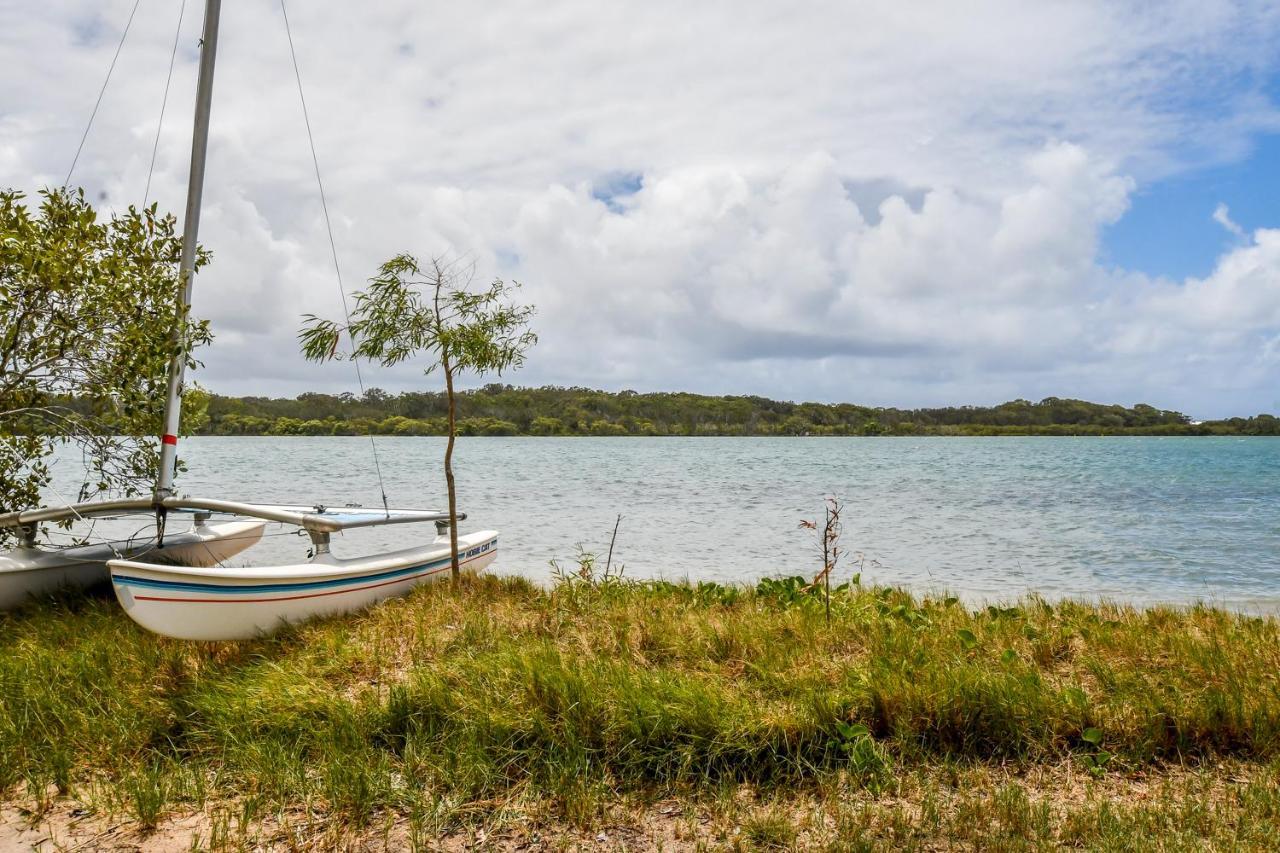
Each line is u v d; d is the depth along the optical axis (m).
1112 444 133.00
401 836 4.22
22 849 4.08
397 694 5.31
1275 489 34.59
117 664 6.31
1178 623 7.97
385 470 44.88
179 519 10.19
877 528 20.75
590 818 4.36
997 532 20.09
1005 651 6.10
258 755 4.88
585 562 9.01
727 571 14.28
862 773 4.74
